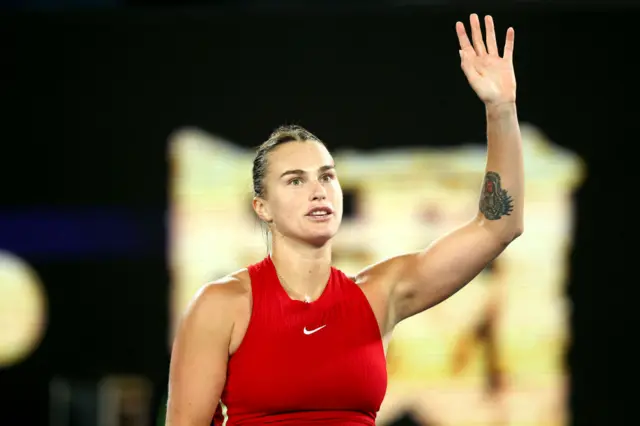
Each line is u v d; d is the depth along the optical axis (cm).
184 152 2389
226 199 2384
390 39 2389
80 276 2388
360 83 2386
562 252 2333
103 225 2388
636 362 2314
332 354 939
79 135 2398
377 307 987
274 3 2525
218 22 2411
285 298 957
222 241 2378
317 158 976
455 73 2375
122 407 2347
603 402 2320
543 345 2330
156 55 2406
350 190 2369
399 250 2350
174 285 2375
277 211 970
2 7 2522
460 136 2364
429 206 2353
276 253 985
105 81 2408
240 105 2395
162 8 2408
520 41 2358
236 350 944
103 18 2411
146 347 2377
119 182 2391
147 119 2397
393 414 2339
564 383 2327
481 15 2372
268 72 2397
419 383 2342
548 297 2334
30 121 2400
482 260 995
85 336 2381
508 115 978
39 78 2409
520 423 2325
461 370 2341
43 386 2373
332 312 959
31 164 2394
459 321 2347
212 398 938
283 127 1030
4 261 2380
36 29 2411
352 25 2397
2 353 2372
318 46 2397
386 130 2375
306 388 928
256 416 936
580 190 2338
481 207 996
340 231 2356
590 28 2352
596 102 2345
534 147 2345
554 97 2348
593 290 2330
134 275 2383
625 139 2336
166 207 2388
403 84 2380
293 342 937
